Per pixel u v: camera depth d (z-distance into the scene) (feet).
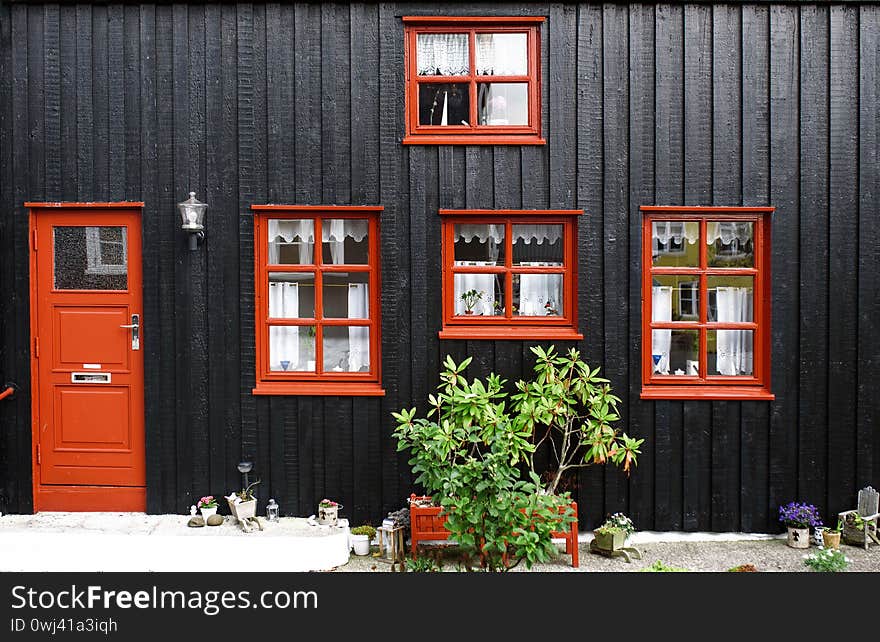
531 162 15.53
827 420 15.71
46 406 15.74
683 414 15.67
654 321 15.90
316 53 15.47
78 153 15.46
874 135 15.60
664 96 15.47
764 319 15.79
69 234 15.67
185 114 15.44
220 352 15.57
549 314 15.90
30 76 15.43
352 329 16.01
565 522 12.04
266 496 15.67
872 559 14.52
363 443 15.65
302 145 15.46
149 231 15.47
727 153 15.53
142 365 15.69
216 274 15.52
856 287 15.67
